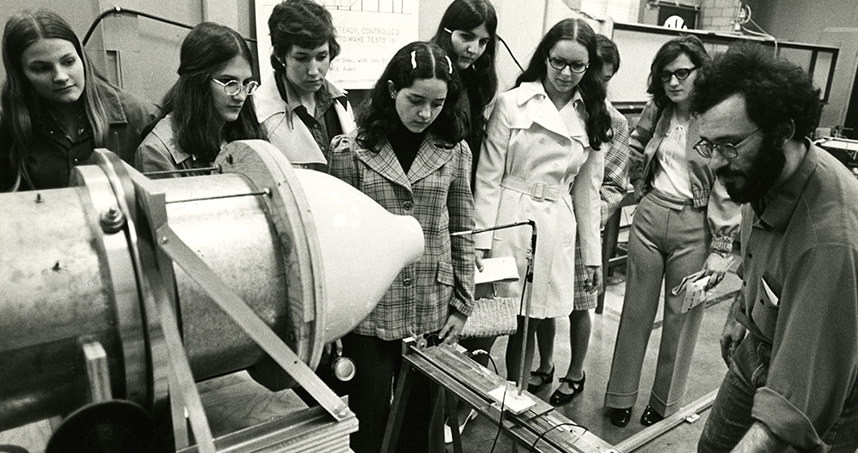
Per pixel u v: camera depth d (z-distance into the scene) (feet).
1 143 4.88
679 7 16.67
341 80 8.86
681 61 6.75
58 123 5.00
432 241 5.08
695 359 9.64
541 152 6.63
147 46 7.28
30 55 4.59
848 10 16.20
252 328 2.11
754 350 4.40
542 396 8.16
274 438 2.19
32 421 2.05
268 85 5.91
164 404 2.09
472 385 4.23
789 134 3.29
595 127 6.77
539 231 6.74
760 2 17.84
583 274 7.48
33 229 1.89
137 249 1.94
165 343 1.91
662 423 7.61
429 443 5.47
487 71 6.84
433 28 9.88
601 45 7.47
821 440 3.33
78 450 1.82
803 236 3.41
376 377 5.05
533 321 7.11
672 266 7.21
